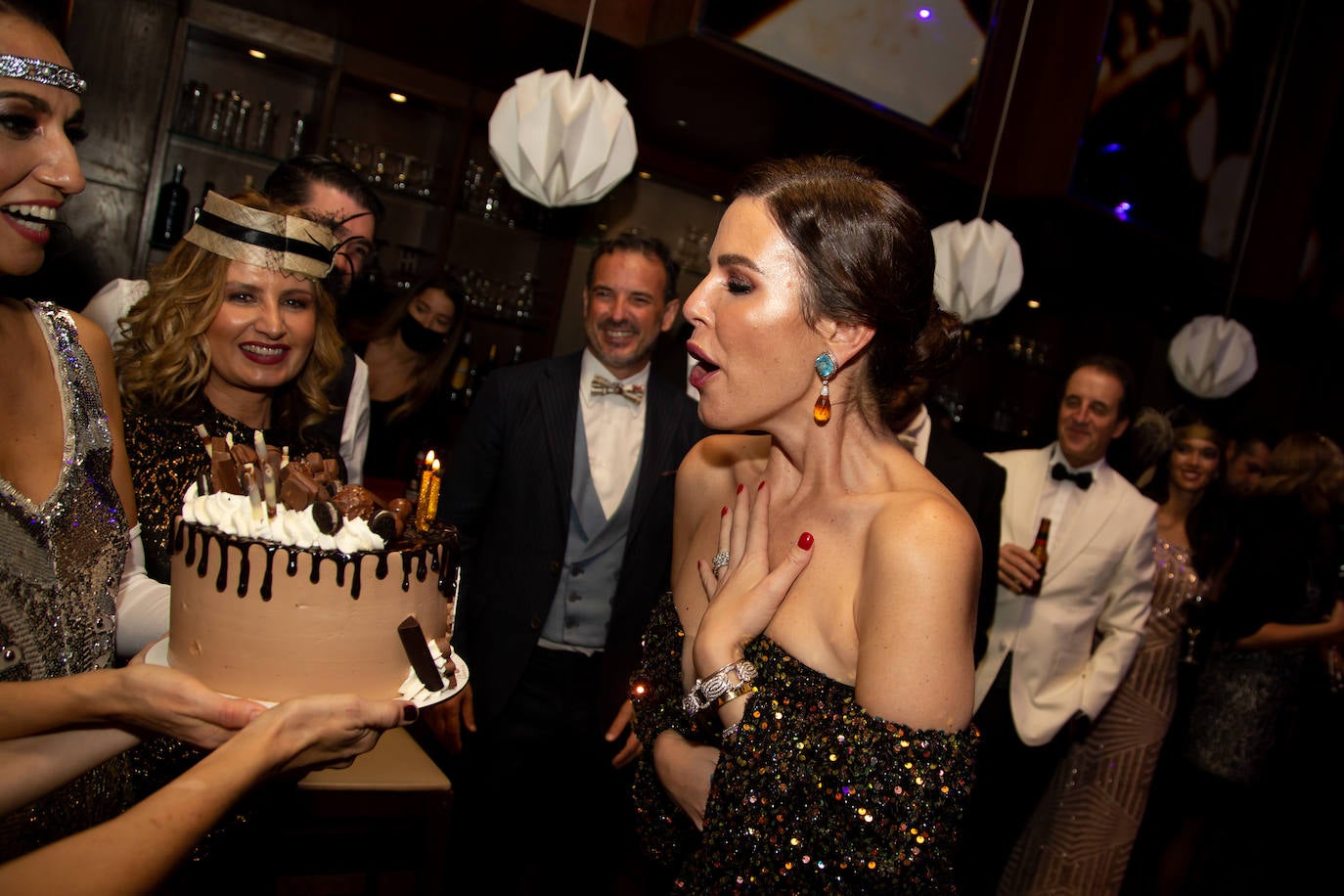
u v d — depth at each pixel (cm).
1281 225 579
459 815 254
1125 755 309
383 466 397
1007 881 316
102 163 359
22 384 113
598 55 365
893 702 109
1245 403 719
